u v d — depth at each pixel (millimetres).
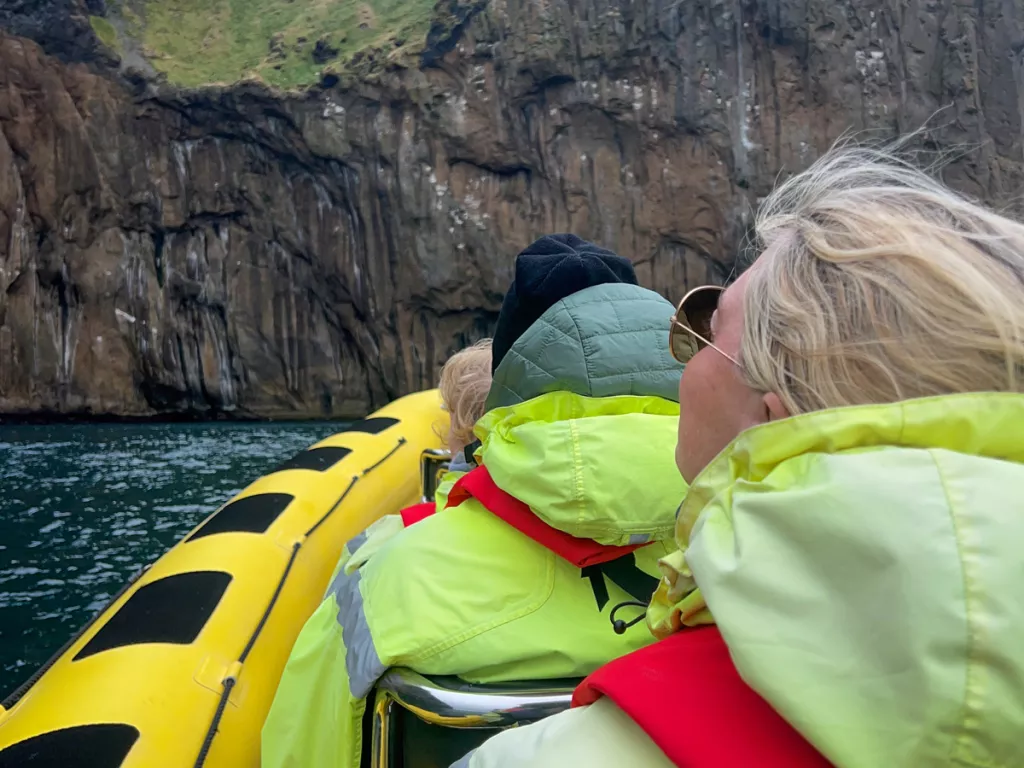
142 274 14359
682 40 14164
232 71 14578
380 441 4047
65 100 13539
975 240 438
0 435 11656
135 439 11250
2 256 13125
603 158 14547
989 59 14773
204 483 7500
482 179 14523
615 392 943
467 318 15023
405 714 869
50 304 13797
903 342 415
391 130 14188
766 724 407
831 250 457
